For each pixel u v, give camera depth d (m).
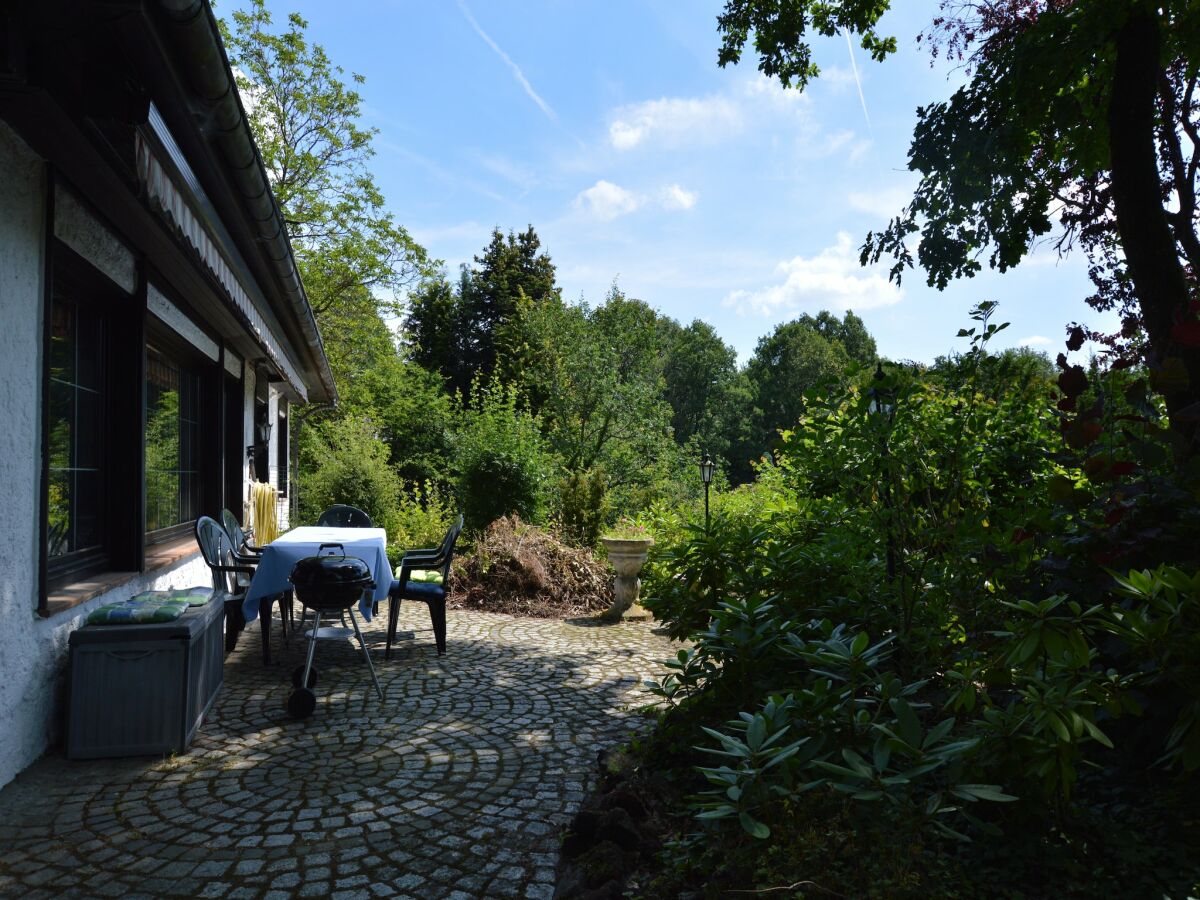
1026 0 6.18
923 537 3.42
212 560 5.46
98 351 4.50
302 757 3.61
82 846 2.68
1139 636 2.09
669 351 44.94
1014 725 2.13
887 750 1.95
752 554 3.87
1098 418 2.76
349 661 5.63
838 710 2.36
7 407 3.17
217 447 7.47
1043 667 2.27
